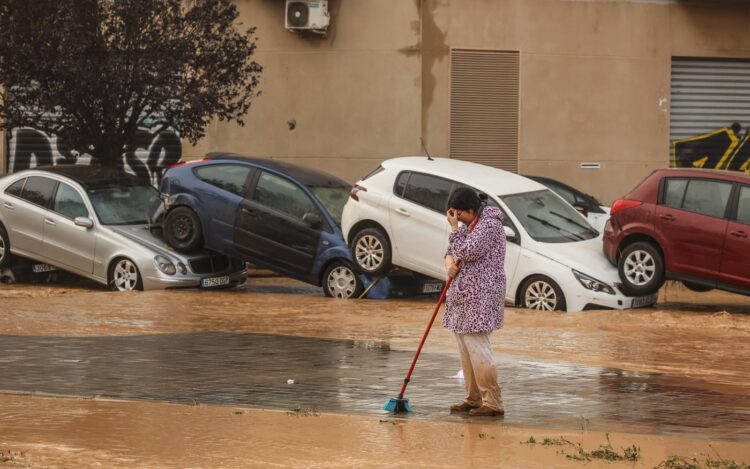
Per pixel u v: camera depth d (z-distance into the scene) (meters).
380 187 17.97
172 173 19.50
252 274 23.59
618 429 8.21
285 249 18.61
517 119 27.72
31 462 6.75
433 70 27.56
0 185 20.25
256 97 27.62
